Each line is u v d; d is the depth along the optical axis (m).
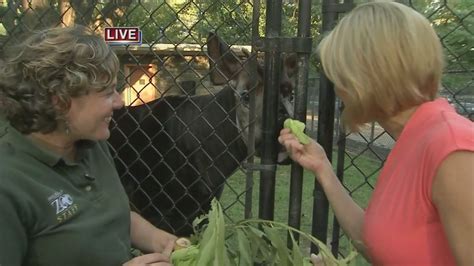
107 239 1.73
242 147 3.95
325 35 1.72
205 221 3.20
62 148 1.70
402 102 1.43
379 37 1.39
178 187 4.02
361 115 1.49
